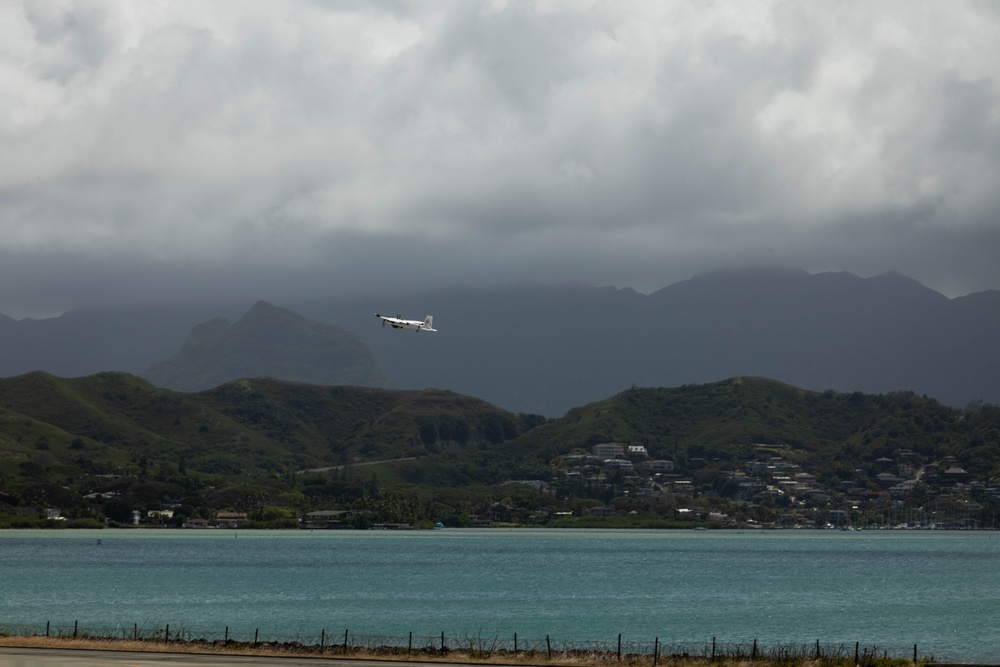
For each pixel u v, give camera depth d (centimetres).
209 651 16475
